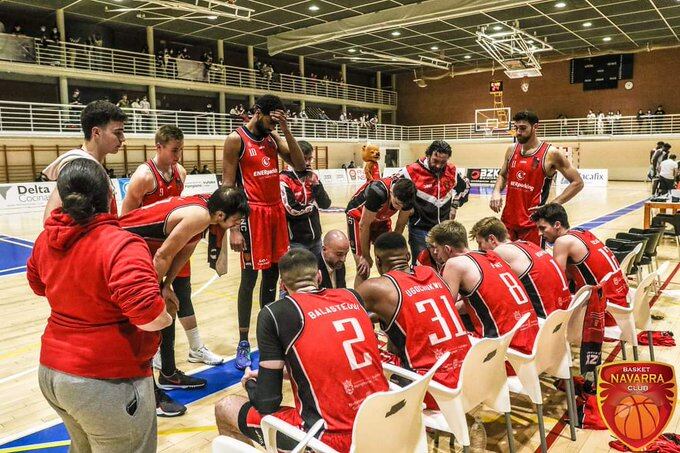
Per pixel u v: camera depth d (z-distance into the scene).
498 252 2.92
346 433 1.68
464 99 28.09
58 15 16.58
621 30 19.55
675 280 5.91
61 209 1.63
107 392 1.57
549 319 2.35
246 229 3.47
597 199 15.64
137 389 1.64
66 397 1.56
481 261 2.57
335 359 1.73
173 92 20.67
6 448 2.58
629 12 16.91
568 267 3.29
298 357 1.74
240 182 3.48
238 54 23.73
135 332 1.62
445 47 22.42
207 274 6.72
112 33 19.19
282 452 1.78
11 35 15.59
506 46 20.20
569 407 2.63
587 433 2.71
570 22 18.27
